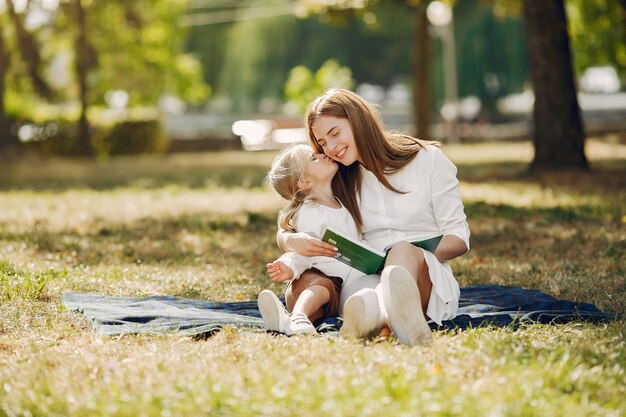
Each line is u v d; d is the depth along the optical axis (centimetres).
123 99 4338
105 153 3797
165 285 775
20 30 3262
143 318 605
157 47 3938
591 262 855
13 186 2014
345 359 475
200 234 1121
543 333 544
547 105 1817
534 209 1280
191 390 414
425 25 2995
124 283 771
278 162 586
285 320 546
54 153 3562
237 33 5409
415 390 409
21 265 846
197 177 2239
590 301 675
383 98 6444
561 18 1803
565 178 1703
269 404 392
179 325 580
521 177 1775
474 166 2308
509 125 5503
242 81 5428
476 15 4994
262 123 4953
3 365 496
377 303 509
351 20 2320
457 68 5172
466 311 615
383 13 5269
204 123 6172
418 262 537
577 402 407
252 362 473
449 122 4544
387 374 434
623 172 1778
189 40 5800
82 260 907
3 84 3275
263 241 1059
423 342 498
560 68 1805
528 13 1817
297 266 559
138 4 3569
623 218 1132
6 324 598
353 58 5788
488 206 1330
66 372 468
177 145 4206
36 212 1385
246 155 3650
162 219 1281
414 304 495
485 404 389
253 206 1445
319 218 573
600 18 3095
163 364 474
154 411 389
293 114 5588
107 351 520
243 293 748
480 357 470
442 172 582
